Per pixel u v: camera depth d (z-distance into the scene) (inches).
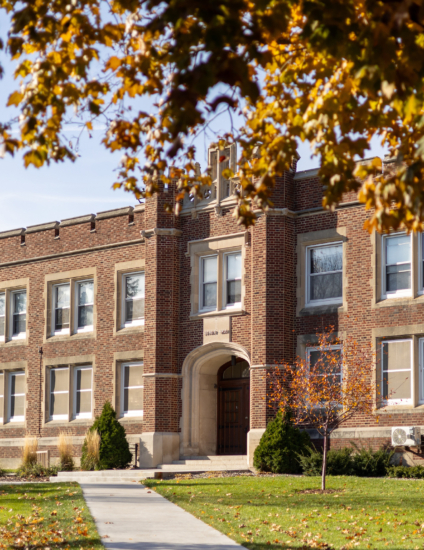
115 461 1007.0
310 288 968.3
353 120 345.4
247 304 981.8
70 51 353.4
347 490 690.2
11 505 616.1
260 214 968.3
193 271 1043.3
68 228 1206.3
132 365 1114.1
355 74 292.0
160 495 685.3
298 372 738.8
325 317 939.3
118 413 1107.3
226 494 677.3
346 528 487.5
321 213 962.1
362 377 804.6
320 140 326.6
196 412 1023.0
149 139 366.3
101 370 1132.5
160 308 1039.6
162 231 1053.8
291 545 420.5
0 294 1279.5
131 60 359.6
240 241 999.0
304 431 899.4
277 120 361.7
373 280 913.5
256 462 888.3
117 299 1132.5
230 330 994.1
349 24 313.4
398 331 886.4
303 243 970.7
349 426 900.6
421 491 666.8
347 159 332.8
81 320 1184.8
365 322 911.0
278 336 942.4
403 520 519.5
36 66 341.7
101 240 1165.1
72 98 351.3
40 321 1214.9
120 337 1119.0
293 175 988.6
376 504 598.9
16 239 1267.2
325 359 932.6
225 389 1055.0
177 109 293.3
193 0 281.0
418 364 875.4
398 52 328.8
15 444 1200.8
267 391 927.0
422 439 840.3
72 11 335.3
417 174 275.4
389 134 399.5
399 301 890.7
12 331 1259.8
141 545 418.6
